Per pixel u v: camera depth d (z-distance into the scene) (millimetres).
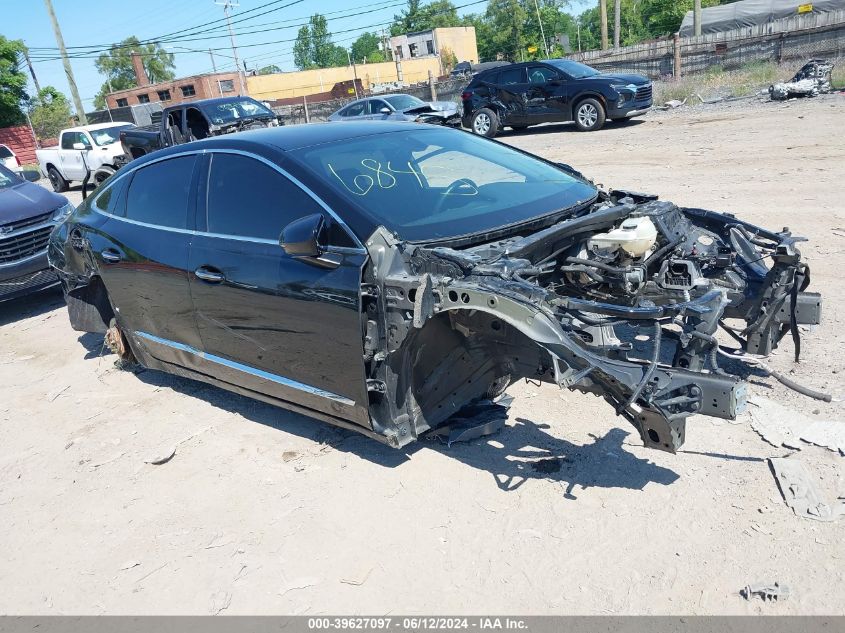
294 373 3826
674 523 3066
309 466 3910
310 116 33031
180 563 3273
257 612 2916
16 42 41844
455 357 3543
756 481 3256
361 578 3018
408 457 3844
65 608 3098
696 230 4414
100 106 87375
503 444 3820
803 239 3961
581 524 3141
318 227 3371
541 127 19516
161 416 4789
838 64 20844
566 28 73500
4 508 3945
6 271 7133
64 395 5363
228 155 4195
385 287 3268
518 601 2787
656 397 2967
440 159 4324
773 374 3977
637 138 14508
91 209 5320
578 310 3270
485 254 3285
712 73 23422
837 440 3445
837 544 2832
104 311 5426
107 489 3979
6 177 8539
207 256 4082
